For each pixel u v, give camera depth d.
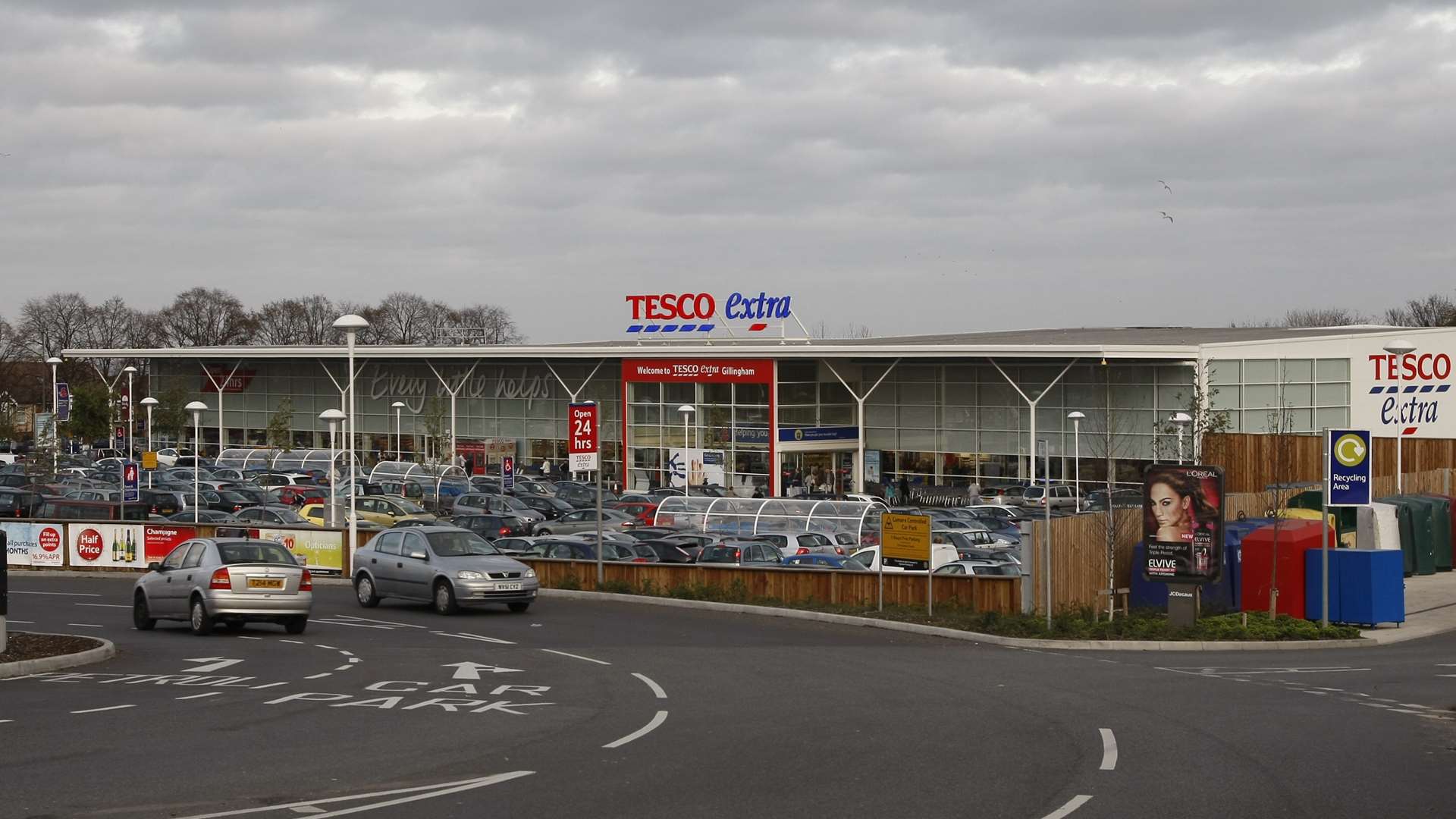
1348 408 64.75
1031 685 18.28
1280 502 36.19
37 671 19.44
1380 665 21.62
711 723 14.77
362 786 11.30
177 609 25.41
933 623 26.39
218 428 100.12
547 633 25.38
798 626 27.05
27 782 11.46
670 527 43.91
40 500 52.78
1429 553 39.88
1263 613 28.06
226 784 11.37
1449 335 65.06
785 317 71.00
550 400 82.25
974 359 65.94
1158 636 24.95
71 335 141.62
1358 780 11.66
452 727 14.47
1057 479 64.62
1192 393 58.22
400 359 87.94
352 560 34.72
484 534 47.09
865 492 71.19
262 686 17.89
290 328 158.88
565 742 13.48
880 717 15.23
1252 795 10.98
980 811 10.36
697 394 73.38
